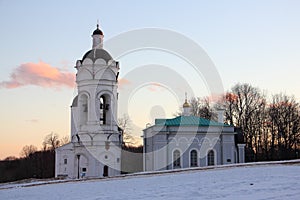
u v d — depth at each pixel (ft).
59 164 227.81
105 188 112.37
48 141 407.03
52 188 125.90
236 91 306.35
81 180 153.48
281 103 306.35
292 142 297.33
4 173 395.55
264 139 304.09
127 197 89.40
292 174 112.37
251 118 301.22
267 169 130.82
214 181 108.99
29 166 399.85
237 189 90.22
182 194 88.43
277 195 77.15
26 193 116.47
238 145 240.32
